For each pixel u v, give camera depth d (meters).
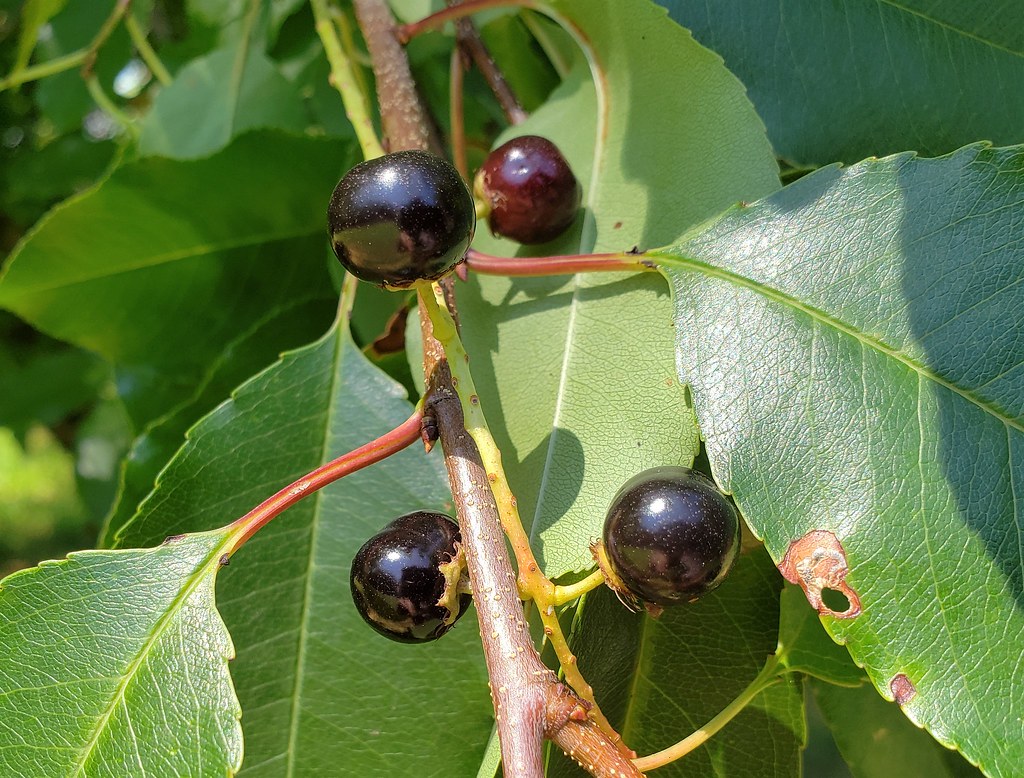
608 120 0.08
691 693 0.07
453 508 0.07
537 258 0.07
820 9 0.08
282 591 0.07
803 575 0.06
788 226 0.07
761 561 0.07
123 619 0.06
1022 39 0.08
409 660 0.07
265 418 0.08
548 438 0.07
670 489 0.06
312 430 0.08
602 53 0.08
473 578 0.05
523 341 0.07
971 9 0.08
